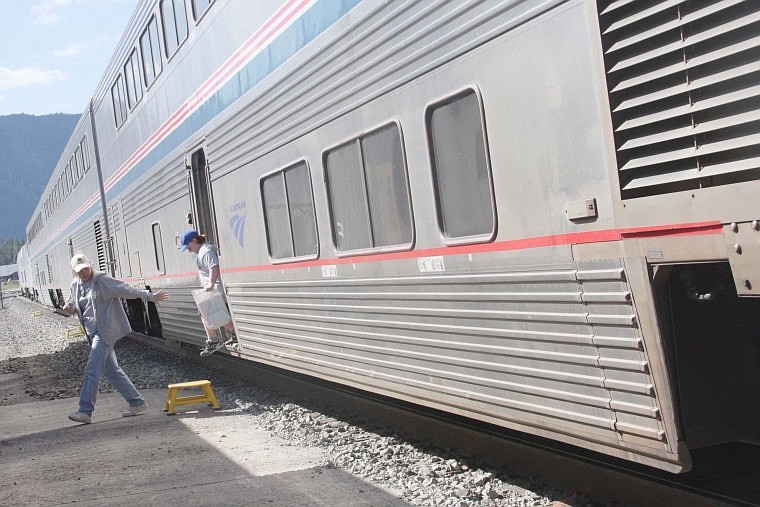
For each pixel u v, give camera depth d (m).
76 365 15.14
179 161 10.36
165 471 6.23
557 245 3.98
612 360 3.79
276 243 7.59
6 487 6.25
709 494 4.08
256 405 8.71
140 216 13.06
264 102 7.34
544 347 4.24
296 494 5.27
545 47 3.89
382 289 5.75
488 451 5.67
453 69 4.61
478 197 4.57
